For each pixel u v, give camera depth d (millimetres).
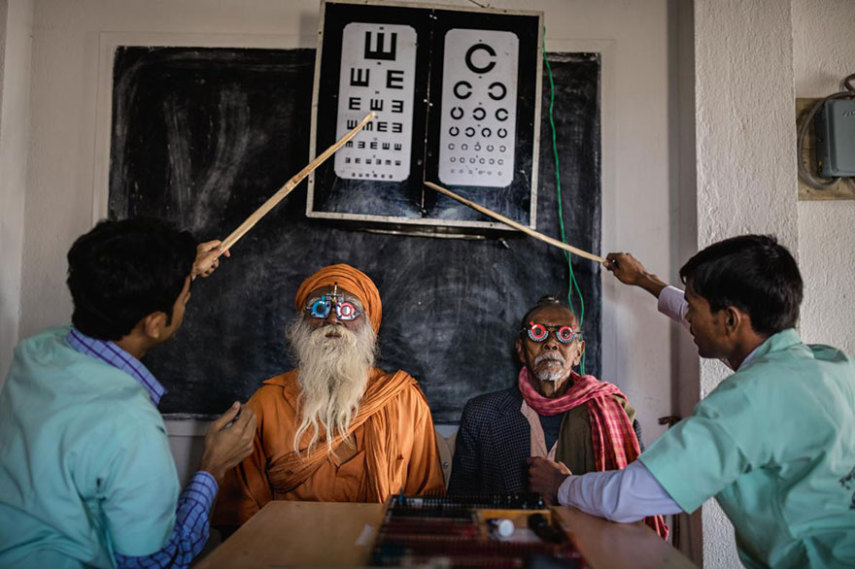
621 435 2045
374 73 2279
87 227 2402
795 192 2230
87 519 1228
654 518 2018
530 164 2297
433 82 2289
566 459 2082
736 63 2277
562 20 2453
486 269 2424
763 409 1283
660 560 1203
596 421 2051
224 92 2432
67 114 2422
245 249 2414
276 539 1295
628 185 2434
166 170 2418
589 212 2424
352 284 2121
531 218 2295
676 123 2441
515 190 2299
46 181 2414
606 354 2396
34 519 1211
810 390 1294
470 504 1363
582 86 2447
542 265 2422
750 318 1409
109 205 2404
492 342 2402
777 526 1290
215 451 1573
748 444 1274
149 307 1318
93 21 2439
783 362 1338
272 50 2441
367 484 1985
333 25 2271
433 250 2422
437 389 2393
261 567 1138
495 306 2412
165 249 1327
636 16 2465
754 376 1319
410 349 2402
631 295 2420
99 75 2422
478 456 2182
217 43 2439
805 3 2453
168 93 2426
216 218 2416
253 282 2410
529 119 2293
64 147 2420
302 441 2000
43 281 2391
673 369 2408
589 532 1343
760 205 2242
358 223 2393
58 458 1204
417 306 2412
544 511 1296
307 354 2035
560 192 2434
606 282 2422
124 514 1222
